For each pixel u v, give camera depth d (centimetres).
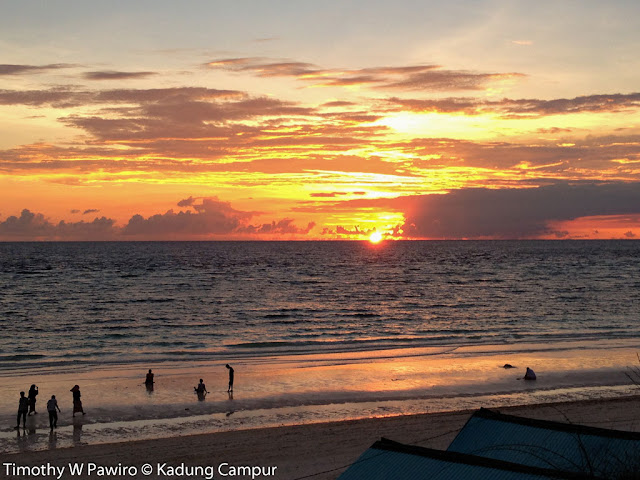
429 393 3284
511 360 4259
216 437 2480
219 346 5084
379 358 4391
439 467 1460
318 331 6034
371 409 2966
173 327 6319
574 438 1689
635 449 1603
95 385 3475
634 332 5788
